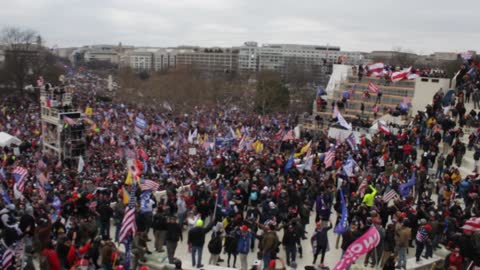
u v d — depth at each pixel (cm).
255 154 3250
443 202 1995
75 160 3731
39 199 1950
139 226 1688
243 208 2062
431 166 2761
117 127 5041
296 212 1744
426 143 2919
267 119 6469
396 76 4841
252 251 1812
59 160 3622
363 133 3659
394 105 5009
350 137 3123
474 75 3922
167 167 3119
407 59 16175
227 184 2145
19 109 6488
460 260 1450
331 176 2361
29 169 2838
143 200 1778
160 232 1664
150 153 3725
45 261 1300
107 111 6203
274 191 2022
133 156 3500
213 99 10738
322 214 1894
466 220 1703
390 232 1586
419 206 1859
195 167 3070
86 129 4106
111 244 1408
